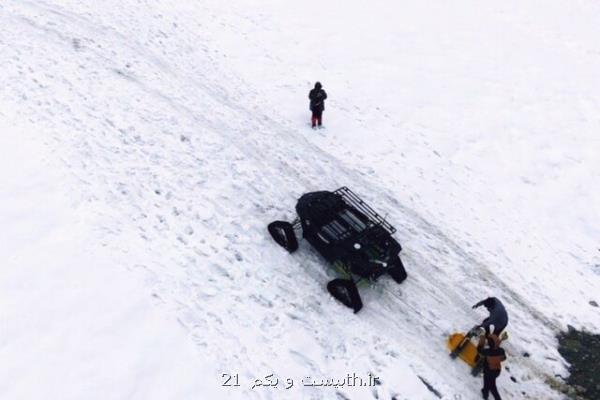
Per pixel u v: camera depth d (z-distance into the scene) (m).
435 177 16.11
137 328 9.12
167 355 8.84
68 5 19.23
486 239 14.32
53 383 8.17
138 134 13.98
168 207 11.98
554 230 15.15
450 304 11.77
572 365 11.30
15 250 10.00
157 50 18.41
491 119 19.36
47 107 13.85
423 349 10.44
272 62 19.77
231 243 11.49
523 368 10.87
